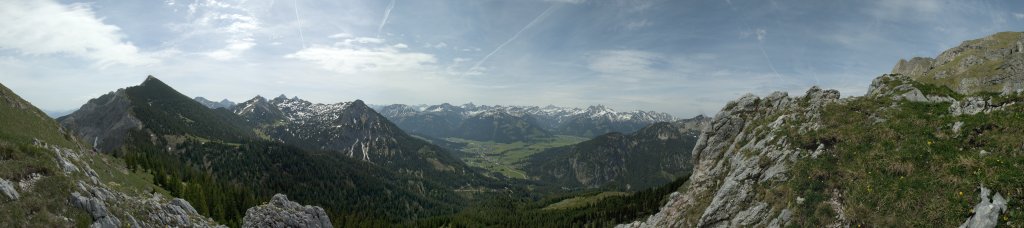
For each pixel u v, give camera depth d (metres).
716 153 78.38
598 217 163.50
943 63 136.38
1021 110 42.38
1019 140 37.62
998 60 112.88
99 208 55.03
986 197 33.22
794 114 62.41
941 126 45.69
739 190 56.50
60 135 86.06
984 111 45.53
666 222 73.69
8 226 43.69
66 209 51.16
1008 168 34.47
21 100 85.19
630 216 147.62
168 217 71.25
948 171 37.75
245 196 160.00
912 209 37.22
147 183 105.06
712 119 84.56
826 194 45.06
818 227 42.88
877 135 47.94
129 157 117.94
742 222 51.66
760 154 58.16
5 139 60.34
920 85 58.12
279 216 95.94
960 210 34.16
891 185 40.25
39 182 51.59
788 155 53.72
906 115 50.41
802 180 48.19
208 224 85.50
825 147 50.75
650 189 175.50
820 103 62.28
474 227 197.38
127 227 58.25
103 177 84.88
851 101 57.91
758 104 79.25
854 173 44.06
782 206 47.91
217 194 137.75
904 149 43.47
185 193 113.94
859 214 39.91
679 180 158.25
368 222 194.38
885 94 60.03
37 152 57.00
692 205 67.69
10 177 48.97
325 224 108.06
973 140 41.34
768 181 52.94
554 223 179.88
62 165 60.16
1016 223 30.36
